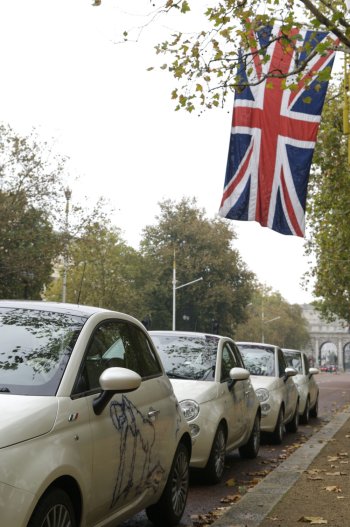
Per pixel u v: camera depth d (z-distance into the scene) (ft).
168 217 204.54
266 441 42.19
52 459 12.17
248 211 36.06
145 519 21.33
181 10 28.76
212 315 199.62
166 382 20.18
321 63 35.76
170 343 31.35
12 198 100.17
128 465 15.84
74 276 163.02
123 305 171.63
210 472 27.07
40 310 16.29
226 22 31.94
